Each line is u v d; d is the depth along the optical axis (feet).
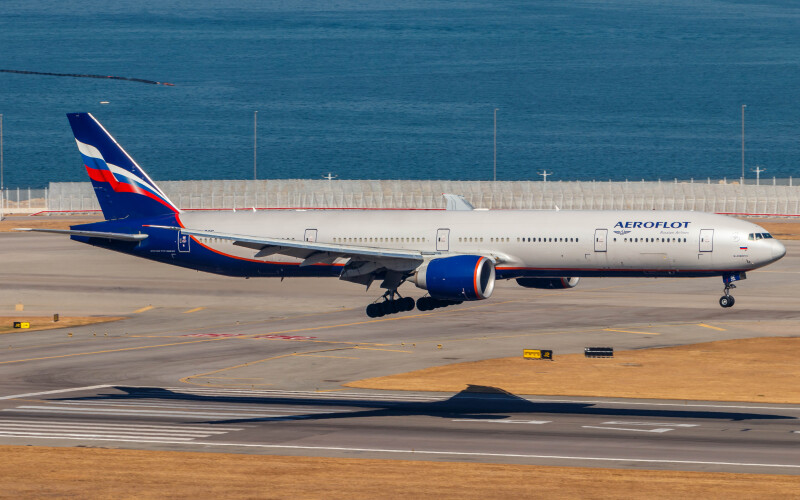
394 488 497.05
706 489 493.36
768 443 602.44
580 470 533.96
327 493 488.85
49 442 613.52
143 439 620.49
